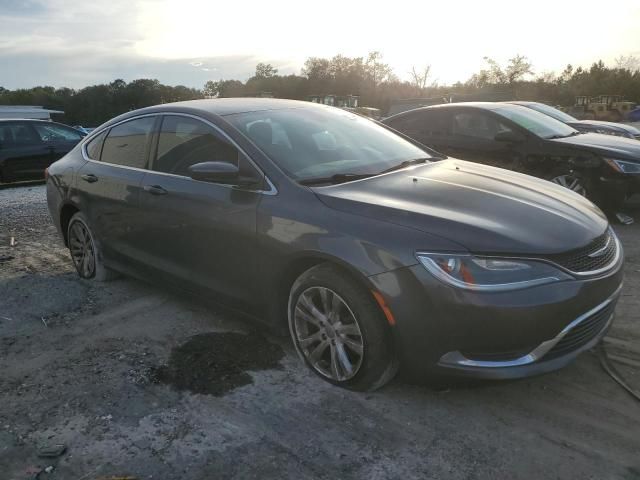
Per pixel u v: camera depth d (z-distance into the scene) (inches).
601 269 114.3
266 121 153.1
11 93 3690.9
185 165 153.6
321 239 117.6
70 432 110.0
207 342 147.1
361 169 143.6
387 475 96.2
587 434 105.7
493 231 108.2
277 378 128.3
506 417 111.9
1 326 160.9
